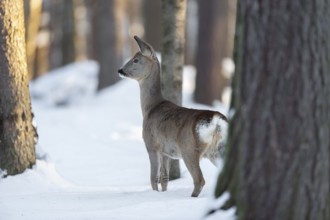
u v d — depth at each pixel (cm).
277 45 777
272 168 780
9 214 1037
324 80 780
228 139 848
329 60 788
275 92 777
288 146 774
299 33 771
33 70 4369
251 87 792
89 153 1861
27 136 1313
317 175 777
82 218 963
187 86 3312
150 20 3409
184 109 1198
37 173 1319
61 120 2575
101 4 3359
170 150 1217
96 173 1588
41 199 1155
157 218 931
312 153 773
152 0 3394
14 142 1289
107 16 3334
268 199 783
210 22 3069
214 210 852
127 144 2034
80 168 1650
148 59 1295
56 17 4988
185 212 944
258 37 787
